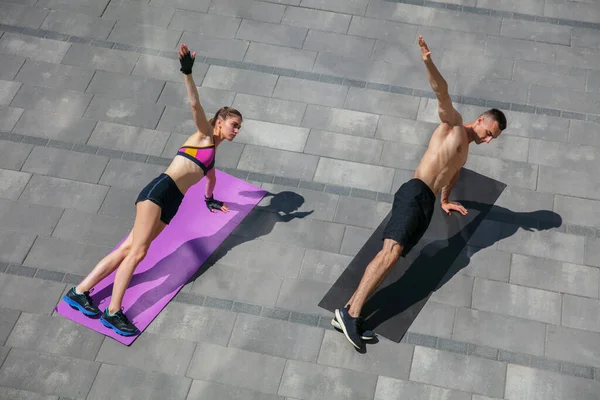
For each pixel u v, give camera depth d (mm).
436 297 6105
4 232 6520
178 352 5816
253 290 6172
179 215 6613
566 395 5574
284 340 5879
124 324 5828
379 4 8336
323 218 6625
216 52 7930
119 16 8289
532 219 6590
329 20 8203
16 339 5871
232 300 6113
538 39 7961
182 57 5336
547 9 8242
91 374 5695
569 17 8156
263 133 7238
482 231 6504
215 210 6652
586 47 7879
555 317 5988
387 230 5766
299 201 6746
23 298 6109
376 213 6660
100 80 7691
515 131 7207
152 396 5590
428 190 5930
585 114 7332
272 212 6664
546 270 6258
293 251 6406
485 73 7676
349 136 7211
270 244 6453
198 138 5895
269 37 8055
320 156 7062
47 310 6043
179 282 6199
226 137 5930
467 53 7859
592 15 8172
